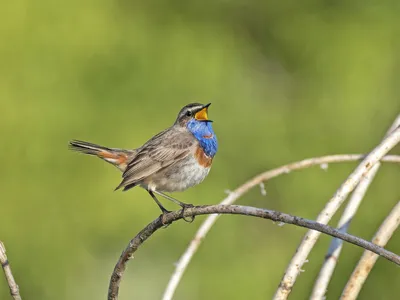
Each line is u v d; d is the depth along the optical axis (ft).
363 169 21.70
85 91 48.83
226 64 54.08
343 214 23.57
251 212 19.49
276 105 55.57
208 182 49.55
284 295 21.52
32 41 48.67
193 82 52.08
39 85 47.85
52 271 46.09
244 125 52.65
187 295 46.57
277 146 52.24
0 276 45.83
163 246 47.52
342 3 56.90
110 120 48.67
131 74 50.60
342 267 44.60
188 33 54.29
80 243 46.29
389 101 52.31
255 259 48.39
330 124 52.49
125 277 47.93
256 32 59.16
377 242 22.13
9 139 46.52
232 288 46.91
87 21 50.24
